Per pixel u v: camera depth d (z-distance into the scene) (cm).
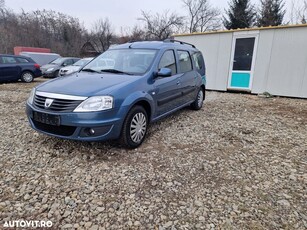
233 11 2702
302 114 590
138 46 437
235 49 918
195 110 603
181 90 470
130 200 227
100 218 204
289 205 224
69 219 202
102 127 291
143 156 318
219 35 945
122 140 323
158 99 386
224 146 362
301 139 403
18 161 296
